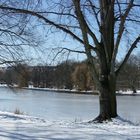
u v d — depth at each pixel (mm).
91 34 17219
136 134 10883
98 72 19156
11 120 15195
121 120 16594
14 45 25312
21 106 45031
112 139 9875
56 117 30094
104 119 17156
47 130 11469
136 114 35312
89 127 12695
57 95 81312
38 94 85062
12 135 10297
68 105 49406
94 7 17812
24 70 26953
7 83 28422
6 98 65625
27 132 10945
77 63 22625
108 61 17469
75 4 16422
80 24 16703
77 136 10289
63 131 11281
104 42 17266
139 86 85500
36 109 40438
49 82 64188
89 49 17219
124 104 53844
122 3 17328
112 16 17328
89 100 63344
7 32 23984
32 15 17438
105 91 17391
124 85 76938
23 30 21656
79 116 32281
